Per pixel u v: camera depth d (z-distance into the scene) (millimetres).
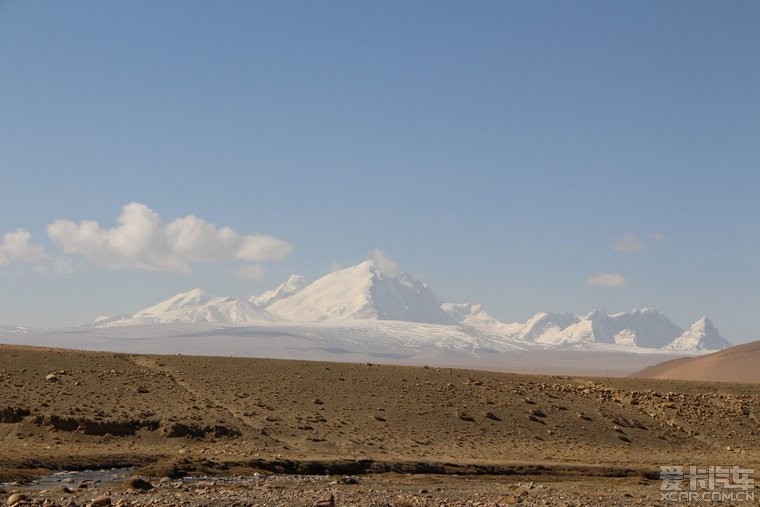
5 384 111125
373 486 76750
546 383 145500
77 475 80000
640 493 73000
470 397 130750
